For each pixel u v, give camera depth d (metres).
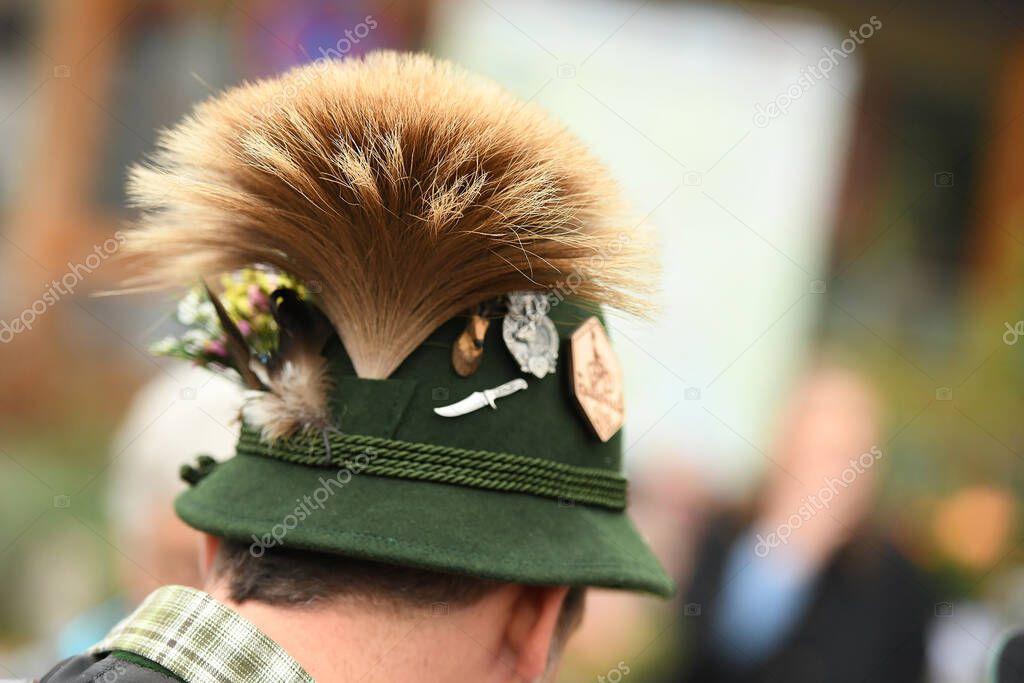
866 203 14.70
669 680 7.81
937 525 11.70
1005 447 13.38
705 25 12.45
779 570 7.49
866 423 8.27
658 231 2.94
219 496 2.61
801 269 13.27
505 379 2.64
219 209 2.64
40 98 12.68
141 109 12.62
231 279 2.93
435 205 2.40
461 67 2.87
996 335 14.41
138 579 5.18
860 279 14.33
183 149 2.72
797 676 7.09
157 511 5.03
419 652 2.48
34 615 9.50
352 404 2.56
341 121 2.47
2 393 11.64
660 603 8.12
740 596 7.71
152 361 11.52
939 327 14.84
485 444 2.59
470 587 2.55
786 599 7.38
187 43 12.43
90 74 12.61
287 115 2.53
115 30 12.60
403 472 2.52
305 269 2.67
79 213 12.64
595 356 2.79
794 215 13.20
